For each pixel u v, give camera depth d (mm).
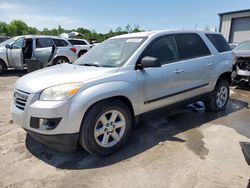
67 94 2986
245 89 7812
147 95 3717
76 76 3252
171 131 4223
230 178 2863
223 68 5035
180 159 3277
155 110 3938
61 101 2961
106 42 4480
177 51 4266
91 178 2895
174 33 4328
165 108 4109
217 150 3523
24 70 12109
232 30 22312
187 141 3826
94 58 4133
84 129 3102
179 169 3047
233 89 7820
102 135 3316
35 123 3055
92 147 3193
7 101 6281
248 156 2248
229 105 5902
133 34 4293
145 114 3803
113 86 3270
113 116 3367
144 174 2953
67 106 2971
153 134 4098
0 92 7332
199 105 5723
